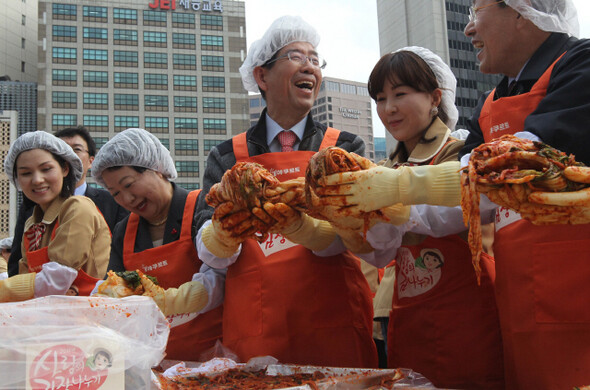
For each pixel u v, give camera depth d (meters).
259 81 2.52
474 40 2.06
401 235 1.85
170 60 77.62
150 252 2.64
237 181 1.62
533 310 1.65
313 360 2.08
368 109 107.12
